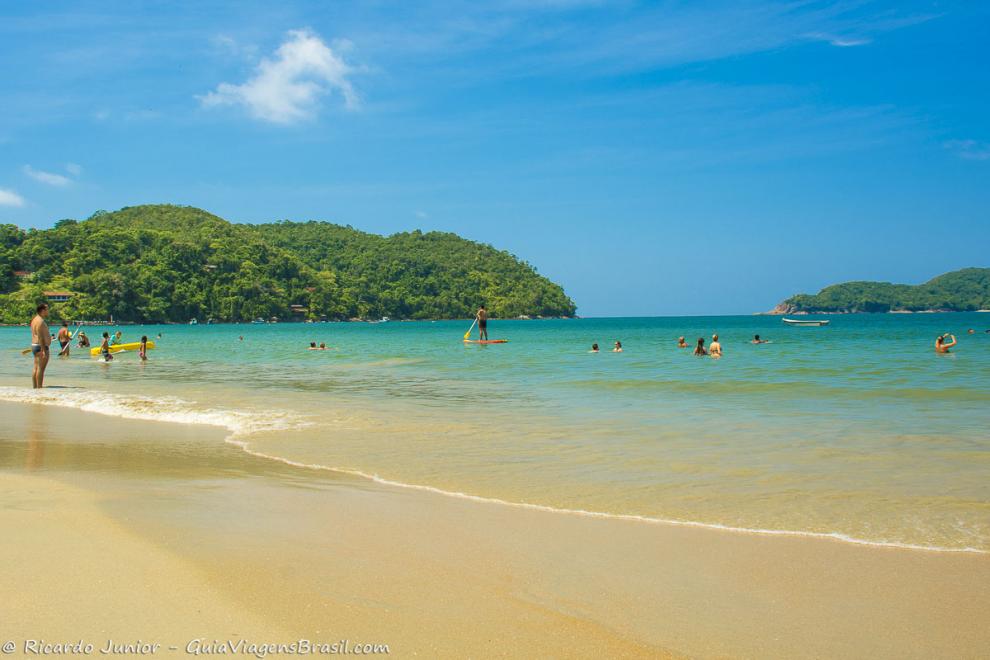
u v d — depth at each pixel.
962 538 5.32
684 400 14.53
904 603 4.20
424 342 55.50
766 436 9.93
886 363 24.94
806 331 78.88
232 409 13.31
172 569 4.66
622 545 5.25
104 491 6.87
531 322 192.00
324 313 195.88
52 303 140.88
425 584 4.47
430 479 7.38
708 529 5.62
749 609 4.13
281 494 6.77
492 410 13.03
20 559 4.84
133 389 17.55
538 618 3.99
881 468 7.74
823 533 5.49
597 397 15.22
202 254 177.88
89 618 3.91
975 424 10.95
